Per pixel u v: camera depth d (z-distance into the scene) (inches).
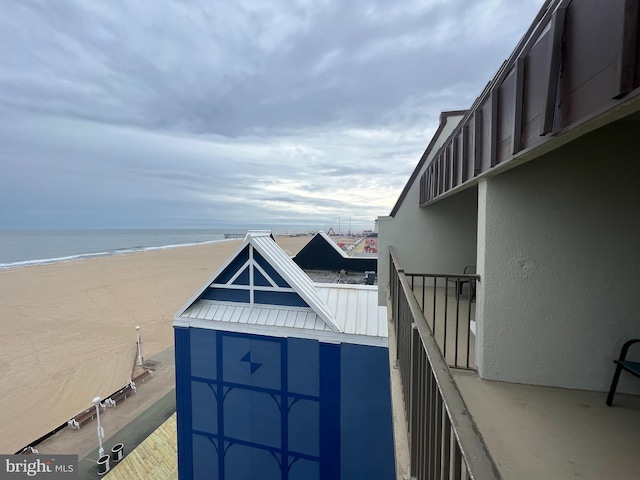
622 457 91.7
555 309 126.6
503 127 106.7
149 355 675.4
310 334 254.5
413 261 297.3
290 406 260.2
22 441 403.9
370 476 241.4
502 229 130.0
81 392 523.2
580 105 64.4
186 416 284.5
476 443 37.4
